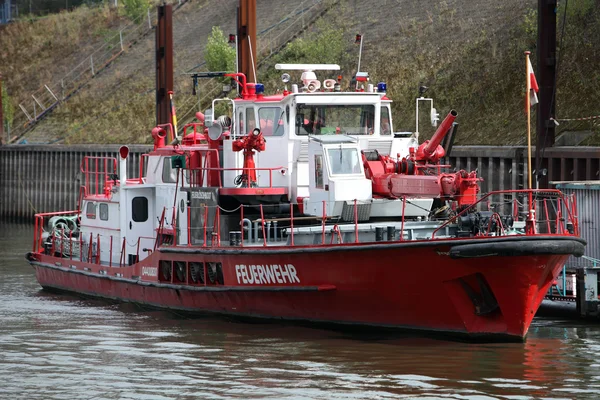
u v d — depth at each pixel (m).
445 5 89.38
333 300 35.28
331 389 27.75
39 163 104.38
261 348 33.62
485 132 69.75
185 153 41.72
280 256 35.84
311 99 39.16
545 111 55.97
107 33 136.00
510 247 31.38
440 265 32.34
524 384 28.11
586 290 38.69
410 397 26.80
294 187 38.94
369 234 35.47
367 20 95.50
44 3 158.00
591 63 69.25
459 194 34.62
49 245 53.22
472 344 33.56
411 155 37.84
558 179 56.44
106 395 27.69
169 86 82.56
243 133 41.12
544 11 55.81
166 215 43.72
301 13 105.56
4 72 140.25
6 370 30.98
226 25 114.69
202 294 39.75
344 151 36.91
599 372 29.53
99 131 110.81
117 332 37.62
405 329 34.72
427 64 82.12
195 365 31.20
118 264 46.59
